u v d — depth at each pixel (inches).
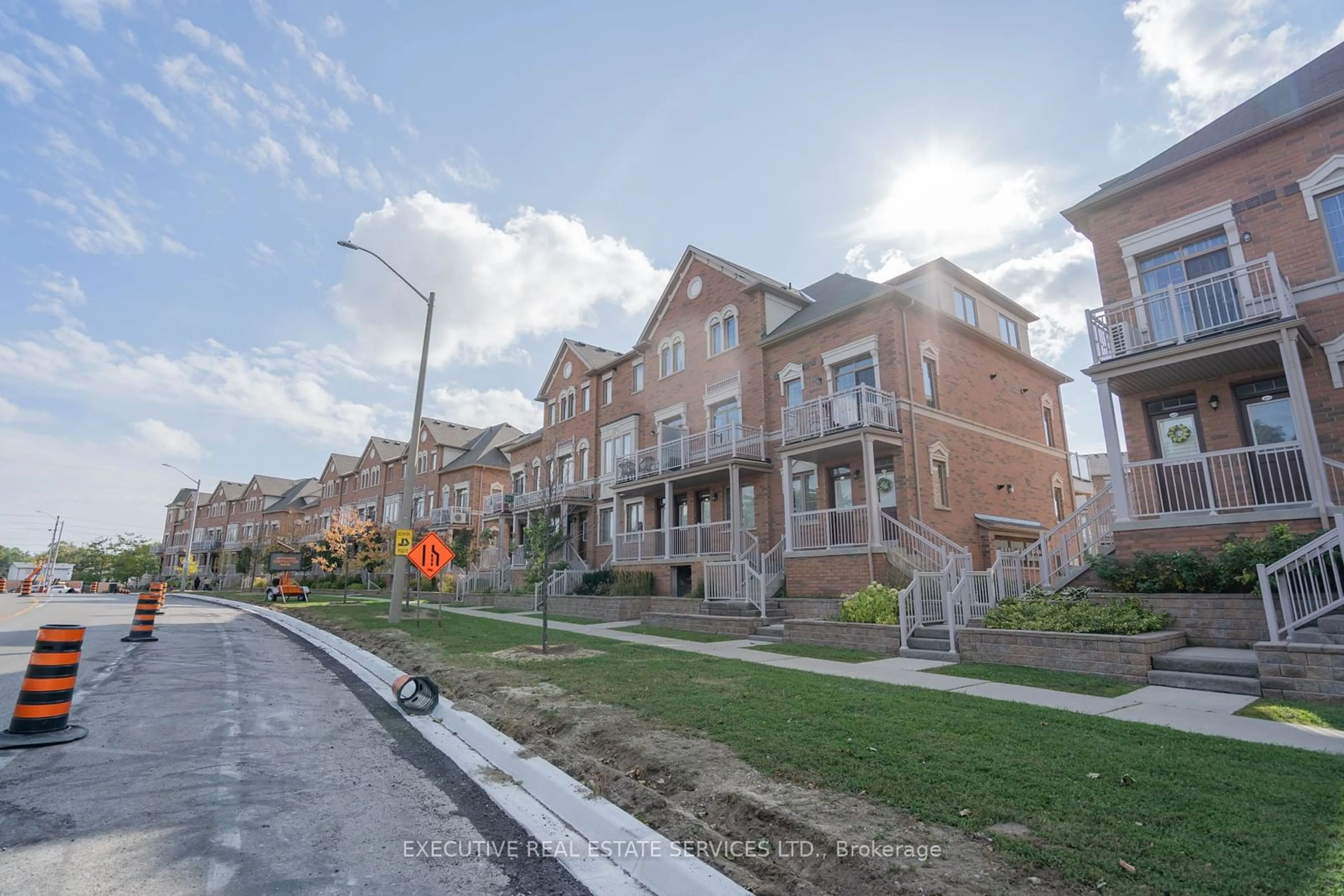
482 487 1670.8
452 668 388.8
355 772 218.4
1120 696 299.6
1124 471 461.4
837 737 223.8
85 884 137.9
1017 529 779.4
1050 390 980.6
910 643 444.8
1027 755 202.1
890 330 697.6
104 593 2667.3
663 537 931.3
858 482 689.0
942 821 154.4
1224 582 385.7
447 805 191.8
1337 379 423.8
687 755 209.8
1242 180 474.3
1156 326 502.0
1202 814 155.6
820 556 641.0
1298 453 422.9
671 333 973.2
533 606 928.3
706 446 800.3
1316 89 469.7
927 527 609.6
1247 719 253.0
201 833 165.0
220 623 765.9
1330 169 437.4
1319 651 279.7
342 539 1405.0
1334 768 187.9
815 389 759.7
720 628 585.9
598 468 1103.6
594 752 227.5
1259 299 428.1
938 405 740.0
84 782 200.1
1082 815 155.6
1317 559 351.3
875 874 131.3
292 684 373.1
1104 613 382.3
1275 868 129.6
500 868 152.1
